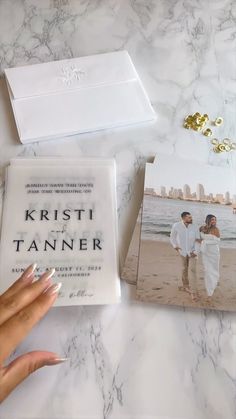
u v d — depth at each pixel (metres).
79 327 0.51
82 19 0.78
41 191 0.59
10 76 0.68
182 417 0.47
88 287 0.53
